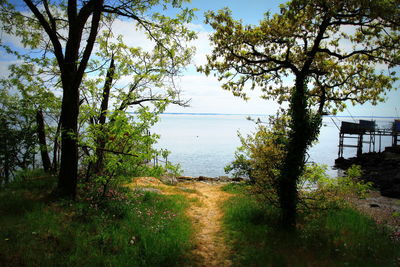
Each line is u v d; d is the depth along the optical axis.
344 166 37.41
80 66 8.58
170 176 22.92
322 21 10.48
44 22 8.48
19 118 12.57
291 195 8.55
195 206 12.22
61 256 5.20
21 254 4.95
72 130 8.27
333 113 15.27
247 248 7.08
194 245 7.33
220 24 11.98
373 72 13.93
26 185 9.57
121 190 10.82
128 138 8.52
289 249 6.95
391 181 21.91
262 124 9.37
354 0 9.25
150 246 6.41
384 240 7.82
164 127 173.00
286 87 15.04
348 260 6.37
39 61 10.88
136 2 9.66
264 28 11.62
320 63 13.55
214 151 58.03
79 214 7.31
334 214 9.75
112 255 5.70
